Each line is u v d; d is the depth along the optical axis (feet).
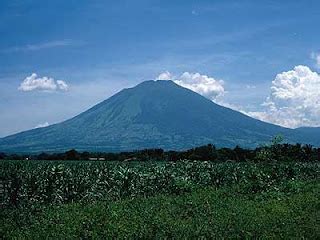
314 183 124.47
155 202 83.10
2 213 66.44
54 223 58.65
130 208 74.13
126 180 106.93
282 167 131.85
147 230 52.70
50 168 107.65
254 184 105.50
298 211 70.74
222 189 110.32
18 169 122.72
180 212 70.90
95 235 50.80
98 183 105.40
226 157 255.09
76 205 79.10
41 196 89.35
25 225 58.39
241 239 51.06
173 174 117.08
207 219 62.69
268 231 53.93
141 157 278.87
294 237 51.31
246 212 69.67
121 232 52.06
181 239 49.32
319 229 55.42
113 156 300.81
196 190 108.58
